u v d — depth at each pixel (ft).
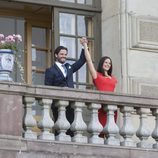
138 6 81.92
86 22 82.58
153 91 80.64
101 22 82.94
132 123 74.54
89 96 67.46
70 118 67.72
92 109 67.67
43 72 83.56
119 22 81.25
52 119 68.64
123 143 68.28
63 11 81.71
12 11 83.61
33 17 84.07
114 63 81.05
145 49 81.20
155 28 82.02
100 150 66.80
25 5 82.02
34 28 84.17
